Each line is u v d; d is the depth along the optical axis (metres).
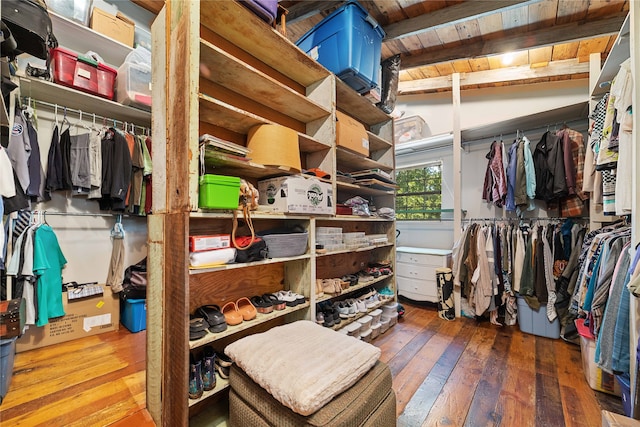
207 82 1.68
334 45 2.24
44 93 2.21
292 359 1.22
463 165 3.66
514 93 3.46
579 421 1.46
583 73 2.99
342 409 1.07
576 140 2.63
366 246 2.55
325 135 2.17
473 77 3.40
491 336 2.54
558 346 2.34
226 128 1.77
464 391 1.71
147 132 2.96
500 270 2.86
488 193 3.13
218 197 1.34
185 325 1.21
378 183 2.66
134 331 2.44
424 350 2.26
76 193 2.35
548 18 2.45
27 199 2.00
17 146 1.95
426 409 1.55
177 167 1.29
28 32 1.46
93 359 1.97
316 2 2.40
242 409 1.24
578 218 2.80
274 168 1.69
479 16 2.29
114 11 2.60
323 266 2.47
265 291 1.94
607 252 1.69
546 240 2.64
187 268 1.22
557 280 2.56
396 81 3.01
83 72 2.27
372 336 2.46
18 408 1.46
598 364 1.53
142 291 2.52
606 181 1.79
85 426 1.36
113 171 2.42
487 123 3.00
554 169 2.66
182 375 1.21
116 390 1.63
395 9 2.44
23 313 1.79
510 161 2.91
